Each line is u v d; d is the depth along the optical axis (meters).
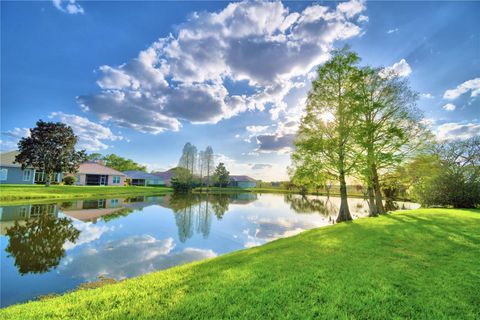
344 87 15.09
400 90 14.98
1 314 3.39
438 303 3.36
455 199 16.03
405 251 5.89
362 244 6.74
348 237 7.84
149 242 10.12
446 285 3.91
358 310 3.21
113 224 13.51
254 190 67.75
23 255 7.91
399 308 3.24
